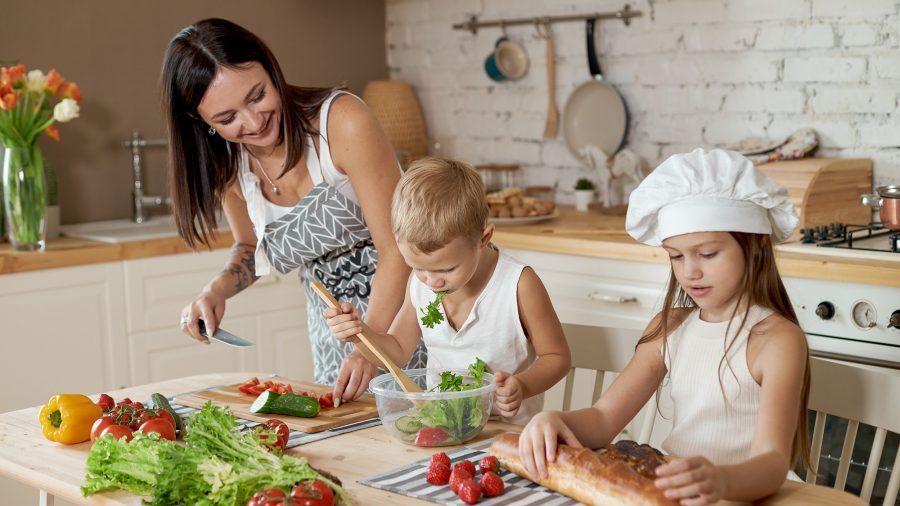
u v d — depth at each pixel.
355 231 2.07
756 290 1.48
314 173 2.02
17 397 3.04
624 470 1.18
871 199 2.49
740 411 1.48
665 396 2.41
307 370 3.71
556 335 1.77
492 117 4.04
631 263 2.84
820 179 2.80
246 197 2.08
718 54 3.29
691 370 1.54
